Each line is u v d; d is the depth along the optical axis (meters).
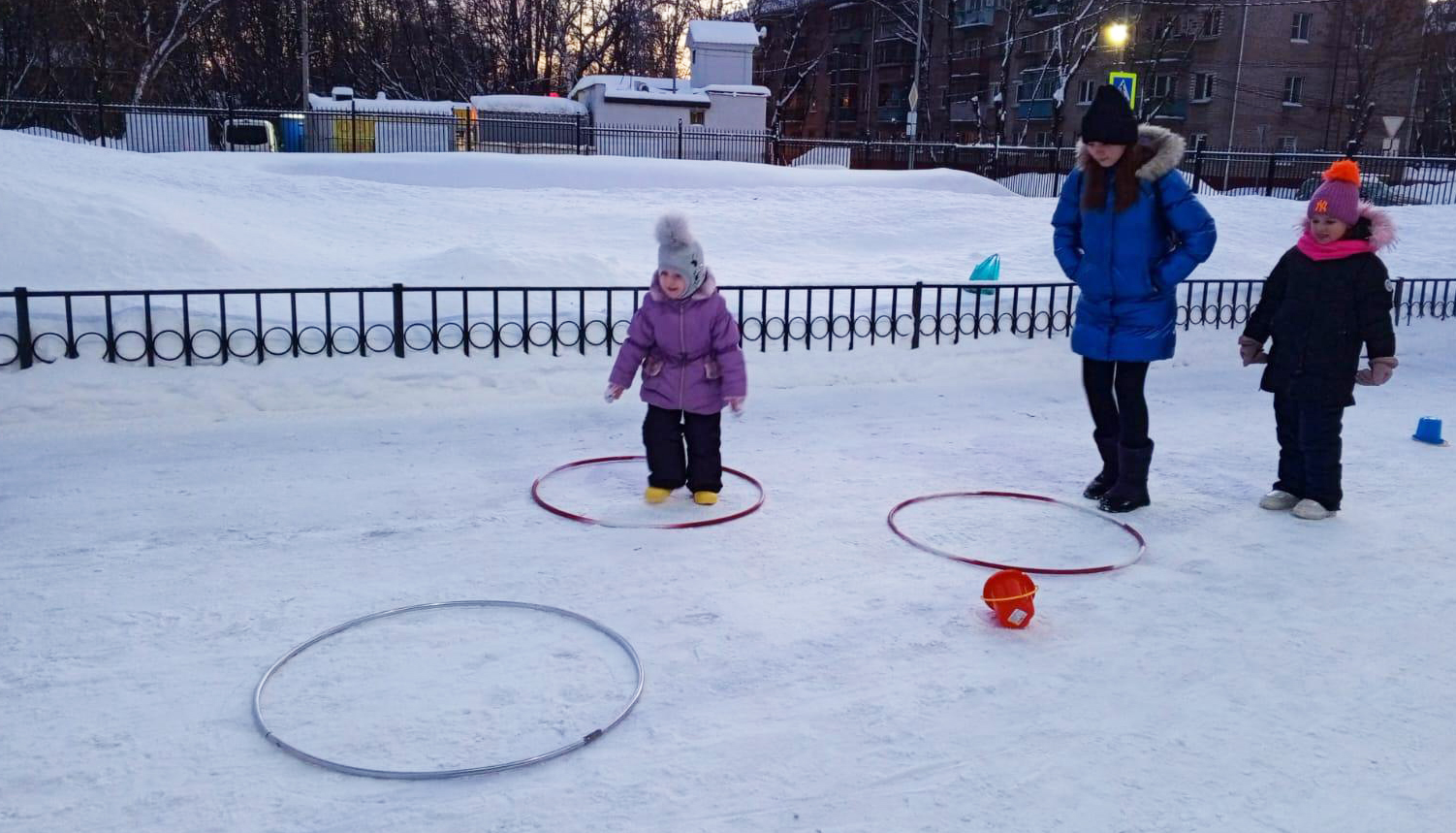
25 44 37.41
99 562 4.21
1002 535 4.86
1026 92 46.09
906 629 3.77
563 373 7.52
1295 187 30.28
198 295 7.37
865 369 8.41
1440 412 7.80
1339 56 41.06
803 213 17.06
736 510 5.14
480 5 47.28
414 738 2.94
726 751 2.92
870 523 4.99
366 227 13.52
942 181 22.25
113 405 6.39
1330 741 3.03
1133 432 5.16
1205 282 10.18
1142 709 3.21
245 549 4.41
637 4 46.88
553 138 27.88
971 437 6.80
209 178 14.83
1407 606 4.07
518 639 3.61
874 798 2.70
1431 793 2.76
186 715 3.05
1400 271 14.86
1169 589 4.21
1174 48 40.91
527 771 2.79
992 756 2.92
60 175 10.68
